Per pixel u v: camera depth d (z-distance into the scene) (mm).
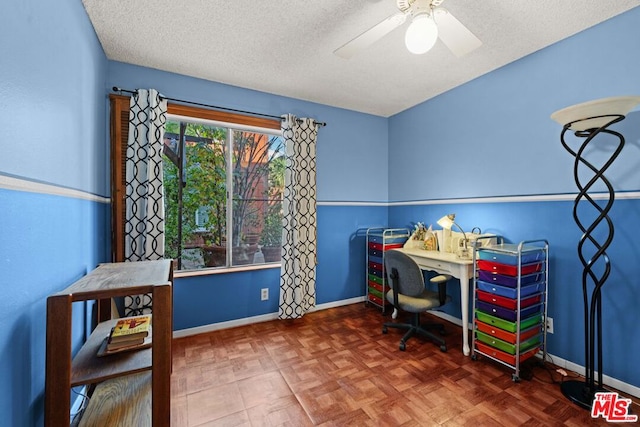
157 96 2352
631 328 1749
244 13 1755
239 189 2928
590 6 1700
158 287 1070
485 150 2596
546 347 2127
